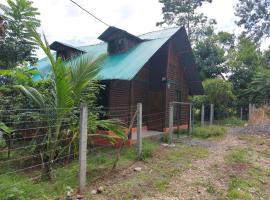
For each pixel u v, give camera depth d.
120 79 9.48
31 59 11.65
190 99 18.62
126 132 7.61
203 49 25.62
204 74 25.58
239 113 24.08
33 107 7.27
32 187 4.81
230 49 30.06
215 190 5.27
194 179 5.90
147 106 13.42
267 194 5.23
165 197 4.89
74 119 6.52
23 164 6.74
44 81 7.26
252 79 24.11
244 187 5.49
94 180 5.62
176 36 13.53
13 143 7.32
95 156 7.68
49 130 6.03
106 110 10.58
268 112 20.11
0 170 6.20
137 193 5.01
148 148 8.11
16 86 6.30
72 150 7.17
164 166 6.81
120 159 7.36
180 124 15.03
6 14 10.59
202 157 7.92
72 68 6.11
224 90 20.59
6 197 4.21
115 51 12.50
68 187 5.01
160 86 13.25
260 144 10.37
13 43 10.87
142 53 11.29
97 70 6.27
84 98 7.00
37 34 5.66
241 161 7.54
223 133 12.85
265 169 6.84
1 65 10.87
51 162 5.88
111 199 4.71
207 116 21.73
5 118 7.32
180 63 15.05
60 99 5.78
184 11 28.86
